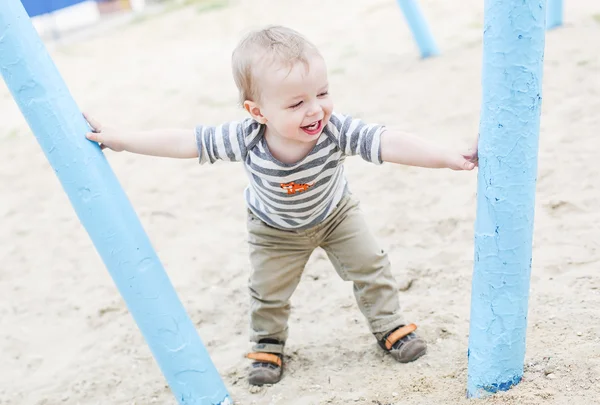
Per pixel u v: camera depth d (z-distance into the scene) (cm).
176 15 1073
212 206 392
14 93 180
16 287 348
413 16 550
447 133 405
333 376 224
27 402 252
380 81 527
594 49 467
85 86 734
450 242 297
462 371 208
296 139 188
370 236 223
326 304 273
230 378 237
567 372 192
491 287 178
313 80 182
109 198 185
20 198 464
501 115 163
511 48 158
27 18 180
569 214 295
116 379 254
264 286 224
